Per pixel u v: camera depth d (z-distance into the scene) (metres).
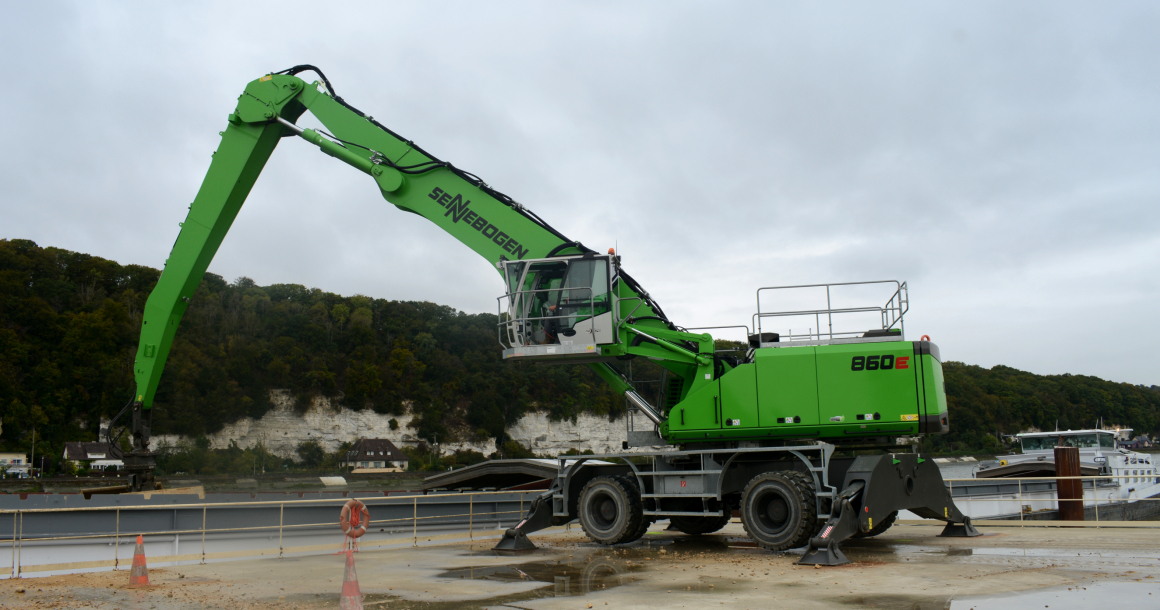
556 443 118.62
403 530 14.82
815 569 9.26
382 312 136.62
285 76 13.94
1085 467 26.70
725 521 14.55
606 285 12.34
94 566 10.47
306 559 11.59
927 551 11.04
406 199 13.45
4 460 73.12
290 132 14.27
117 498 13.41
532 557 11.27
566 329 12.45
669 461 12.70
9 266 95.25
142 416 14.71
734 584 8.15
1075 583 7.67
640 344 12.40
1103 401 104.81
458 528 15.78
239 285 116.81
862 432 11.13
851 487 10.76
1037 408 94.81
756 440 11.84
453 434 114.12
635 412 13.23
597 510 12.87
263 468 84.12
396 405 114.75
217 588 8.40
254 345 100.88
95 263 106.56
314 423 105.44
